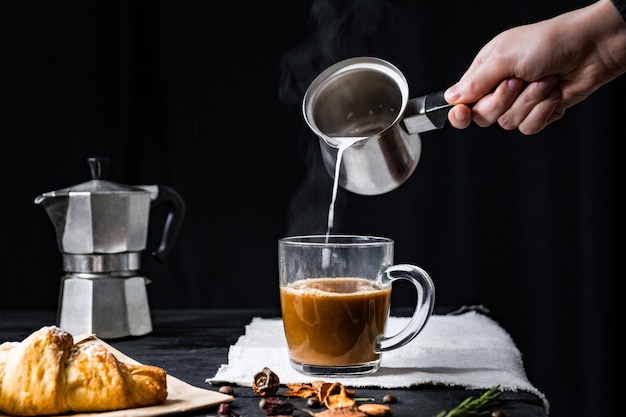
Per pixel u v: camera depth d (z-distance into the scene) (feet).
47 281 7.34
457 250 7.45
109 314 5.27
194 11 7.25
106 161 5.54
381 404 3.76
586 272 7.34
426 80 7.27
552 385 7.47
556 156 7.33
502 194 7.39
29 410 3.45
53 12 7.13
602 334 7.34
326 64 7.32
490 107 4.56
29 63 7.15
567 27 4.49
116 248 5.32
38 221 7.29
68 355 3.61
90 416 3.47
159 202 5.76
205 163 7.38
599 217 7.28
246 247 7.46
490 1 7.22
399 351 4.70
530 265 7.42
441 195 7.42
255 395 3.89
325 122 4.81
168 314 6.26
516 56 4.50
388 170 4.52
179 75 7.28
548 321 7.43
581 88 4.75
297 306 4.16
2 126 7.18
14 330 5.56
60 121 7.20
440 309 6.29
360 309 4.11
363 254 4.21
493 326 5.44
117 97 7.20
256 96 7.34
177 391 3.85
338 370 4.15
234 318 6.07
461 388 4.01
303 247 4.21
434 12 7.24
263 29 7.29
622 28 4.45
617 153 7.25
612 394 7.38
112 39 7.17
